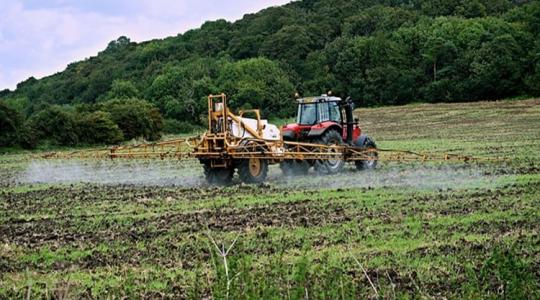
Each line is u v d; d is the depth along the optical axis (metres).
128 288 8.15
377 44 94.81
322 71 96.12
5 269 9.48
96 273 9.09
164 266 9.31
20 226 13.27
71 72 109.94
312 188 17.58
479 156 26.09
